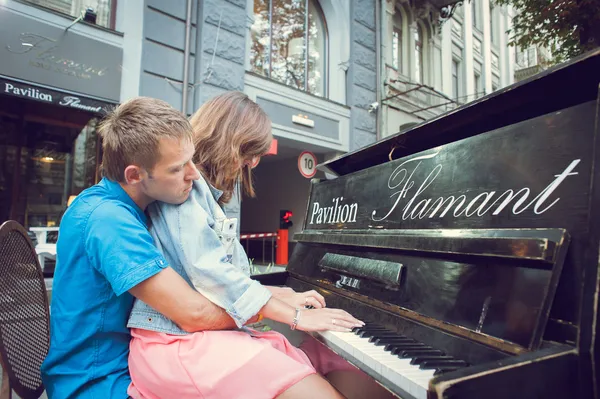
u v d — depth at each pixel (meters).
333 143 8.25
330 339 1.18
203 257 1.09
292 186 10.36
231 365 0.99
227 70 6.34
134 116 1.02
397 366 0.90
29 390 1.18
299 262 1.95
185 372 0.99
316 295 1.42
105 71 5.12
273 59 7.80
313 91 8.59
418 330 1.10
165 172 1.03
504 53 14.74
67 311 1.07
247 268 1.38
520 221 0.96
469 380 0.64
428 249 1.12
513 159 1.02
